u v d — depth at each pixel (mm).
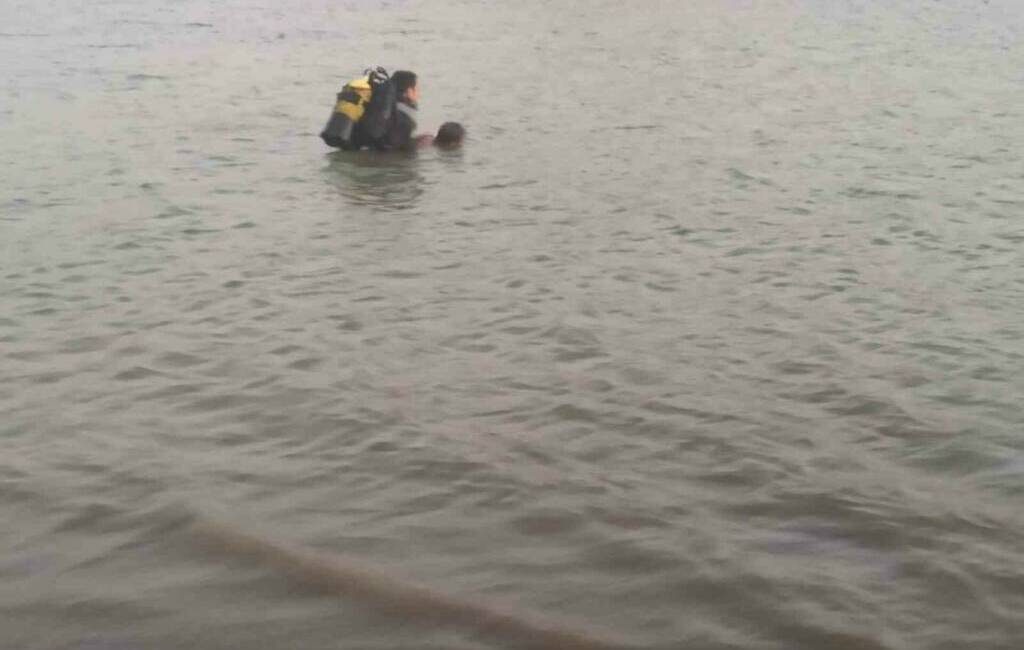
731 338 5816
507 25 23312
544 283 6766
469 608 3336
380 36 21109
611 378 5254
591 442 4559
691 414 4836
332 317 6137
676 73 16219
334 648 3150
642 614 3326
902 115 12734
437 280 6832
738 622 3295
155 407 4910
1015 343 5746
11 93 14039
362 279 6844
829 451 4484
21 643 3170
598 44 20016
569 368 5391
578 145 11125
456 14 25641
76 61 17000
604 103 13633
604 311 6242
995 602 3410
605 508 3984
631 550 3684
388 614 3309
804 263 7195
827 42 20000
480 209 8656
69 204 8703
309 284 6742
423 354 5574
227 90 14477
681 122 12359
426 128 12086
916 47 19141
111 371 5336
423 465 4320
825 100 13797
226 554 3650
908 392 5102
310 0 28219
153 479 4203
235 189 9289
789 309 6289
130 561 3615
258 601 3381
